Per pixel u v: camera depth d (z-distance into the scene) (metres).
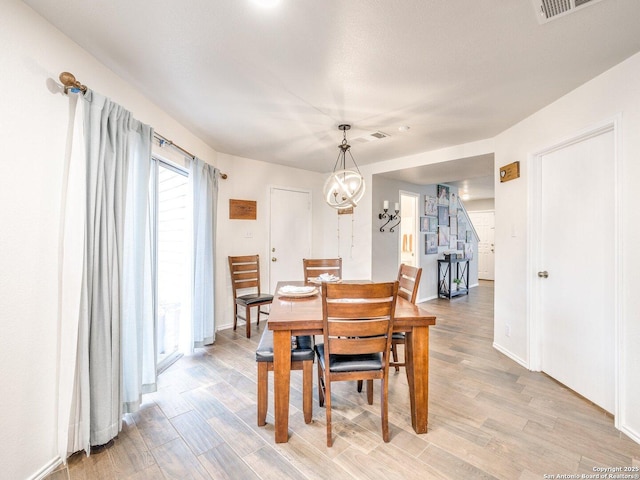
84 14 1.43
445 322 4.17
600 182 2.06
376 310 1.64
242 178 4.06
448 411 2.01
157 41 1.64
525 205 2.70
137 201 2.07
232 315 3.95
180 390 2.32
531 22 1.49
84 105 1.59
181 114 2.64
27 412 1.38
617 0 1.34
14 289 1.33
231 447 1.67
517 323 2.81
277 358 1.71
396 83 2.09
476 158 3.49
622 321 1.80
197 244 3.14
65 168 1.55
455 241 6.53
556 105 2.35
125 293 1.98
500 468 1.49
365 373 1.71
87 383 1.58
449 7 1.39
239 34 1.59
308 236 4.84
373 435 1.76
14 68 1.31
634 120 1.74
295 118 2.72
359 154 3.92
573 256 2.28
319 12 1.42
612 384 1.97
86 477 1.45
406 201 5.61
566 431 1.79
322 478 1.44
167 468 1.51
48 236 1.47
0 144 1.26
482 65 1.87
